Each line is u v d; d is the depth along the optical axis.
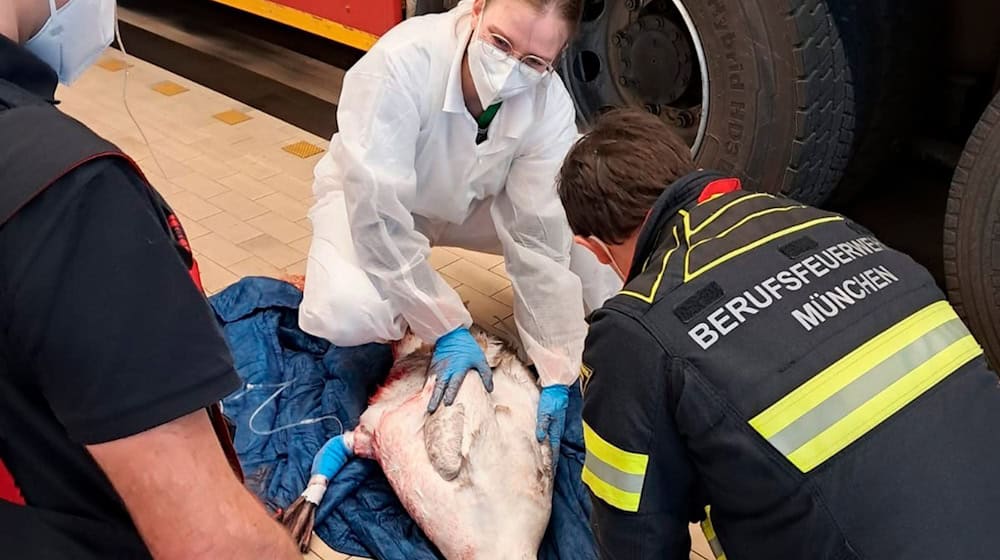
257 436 2.31
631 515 1.24
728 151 2.74
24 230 0.73
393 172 2.08
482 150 2.18
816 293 1.17
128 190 0.77
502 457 2.04
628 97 2.93
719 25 2.60
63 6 0.94
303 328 2.35
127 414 0.76
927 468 1.09
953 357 1.17
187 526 0.80
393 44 2.04
